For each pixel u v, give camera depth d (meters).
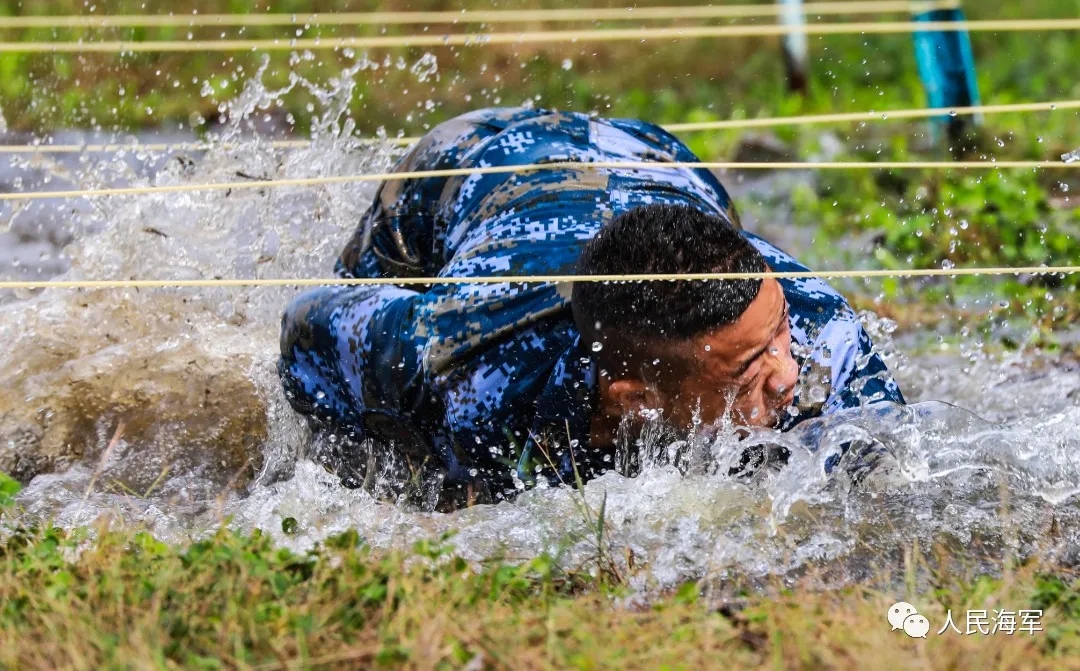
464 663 5.89
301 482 8.11
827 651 5.96
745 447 7.16
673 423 7.02
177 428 9.08
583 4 21.95
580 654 5.93
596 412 7.13
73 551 6.91
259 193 10.48
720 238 6.78
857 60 19.91
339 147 10.66
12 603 6.35
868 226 14.26
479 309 7.26
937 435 7.65
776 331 6.83
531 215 7.69
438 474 7.96
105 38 20.80
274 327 9.97
